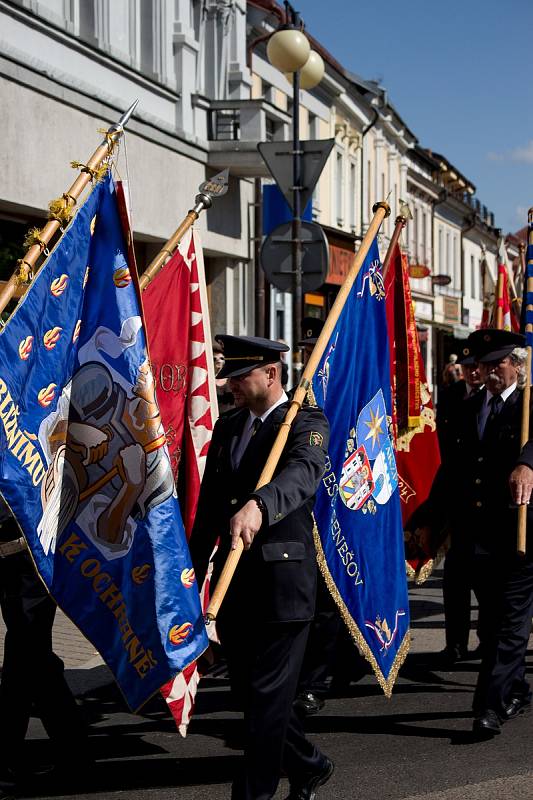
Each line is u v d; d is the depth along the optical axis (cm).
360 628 616
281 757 471
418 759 601
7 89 1264
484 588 690
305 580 480
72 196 492
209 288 2109
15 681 546
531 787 553
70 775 567
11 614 539
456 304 5922
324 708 718
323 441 487
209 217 1950
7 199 1269
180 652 488
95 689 752
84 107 1452
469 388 888
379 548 633
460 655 848
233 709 716
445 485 838
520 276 1359
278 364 505
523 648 650
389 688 626
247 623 482
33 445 469
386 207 656
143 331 500
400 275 852
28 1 1333
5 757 554
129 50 1709
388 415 653
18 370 457
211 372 774
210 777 574
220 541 508
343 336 625
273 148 1254
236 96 2139
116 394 500
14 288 469
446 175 5678
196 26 1995
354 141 3544
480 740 638
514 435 687
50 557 484
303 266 1255
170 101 1834
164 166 1745
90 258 505
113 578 495
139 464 496
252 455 498
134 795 545
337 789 550
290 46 1245
